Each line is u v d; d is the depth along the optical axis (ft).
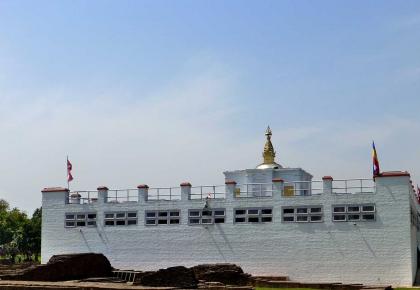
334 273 193.77
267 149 248.11
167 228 216.33
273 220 203.72
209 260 208.74
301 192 226.38
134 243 219.61
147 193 221.87
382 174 193.98
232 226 208.03
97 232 225.35
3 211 445.78
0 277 138.41
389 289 155.63
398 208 190.29
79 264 152.56
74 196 234.79
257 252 203.62
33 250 387.55
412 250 196.03
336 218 196.75
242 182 237.25
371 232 192.03
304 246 198.59
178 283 124.77
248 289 130.31
